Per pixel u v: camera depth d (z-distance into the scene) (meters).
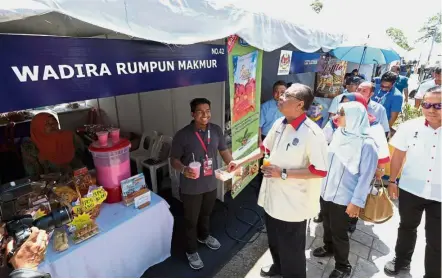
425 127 1.99
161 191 3.88
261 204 2.14
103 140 2.00
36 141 2.61
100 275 1.84
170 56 1.84
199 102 2.20
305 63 4.18
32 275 1.05
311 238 2.93
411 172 2.09
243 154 2.99
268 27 2.50
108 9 1.25
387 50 4.43
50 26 2.21
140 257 2.16
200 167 2.26
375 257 2.63
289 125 1.77
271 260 2.62
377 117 3.26
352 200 1.97
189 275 2.42
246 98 2.81
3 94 1.12
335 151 2.10
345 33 4.55
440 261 2.03
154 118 4.32
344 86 5.19
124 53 1.56
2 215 1.53
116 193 2.10
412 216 2.17
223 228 3.13
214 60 2.25
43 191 1.84
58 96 1.30
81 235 1.72
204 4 1.77
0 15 0.94
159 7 1.48
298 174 1.71
